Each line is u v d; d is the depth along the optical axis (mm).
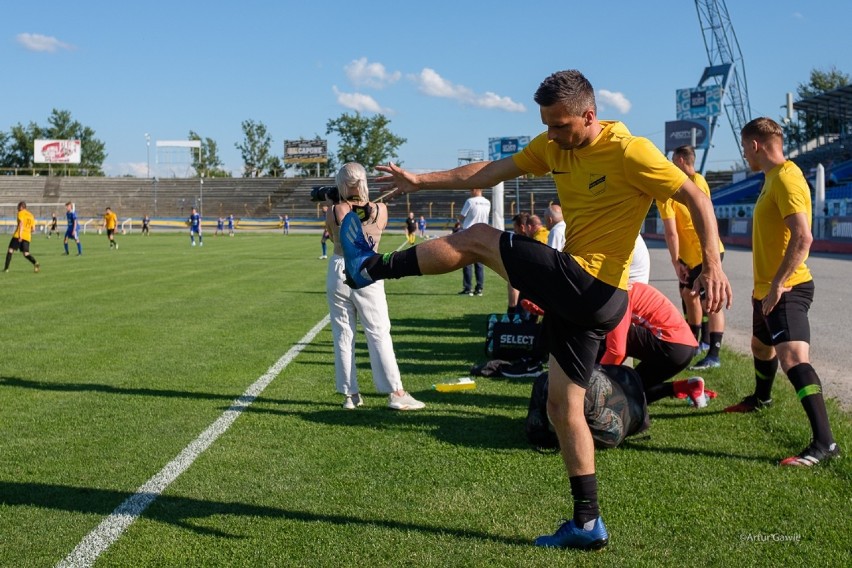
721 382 6754
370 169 98438
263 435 5148
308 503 3893
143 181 82125
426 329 10383
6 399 6188
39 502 3906
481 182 3725
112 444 4938
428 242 3389
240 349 8672
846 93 46188
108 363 7777
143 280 18125
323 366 7645
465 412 5781
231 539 3447
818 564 3166
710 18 70875
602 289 3176
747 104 70500
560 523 3629
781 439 4957
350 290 5828
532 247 3188
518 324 7371
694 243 7664
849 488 4047
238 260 26375
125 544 3398
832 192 37000
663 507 3809
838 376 7023
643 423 4902
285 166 103812
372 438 5074
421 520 3668
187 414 5715
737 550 3307
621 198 3164
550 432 4680
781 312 4711
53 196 80375
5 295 14539
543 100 3078
